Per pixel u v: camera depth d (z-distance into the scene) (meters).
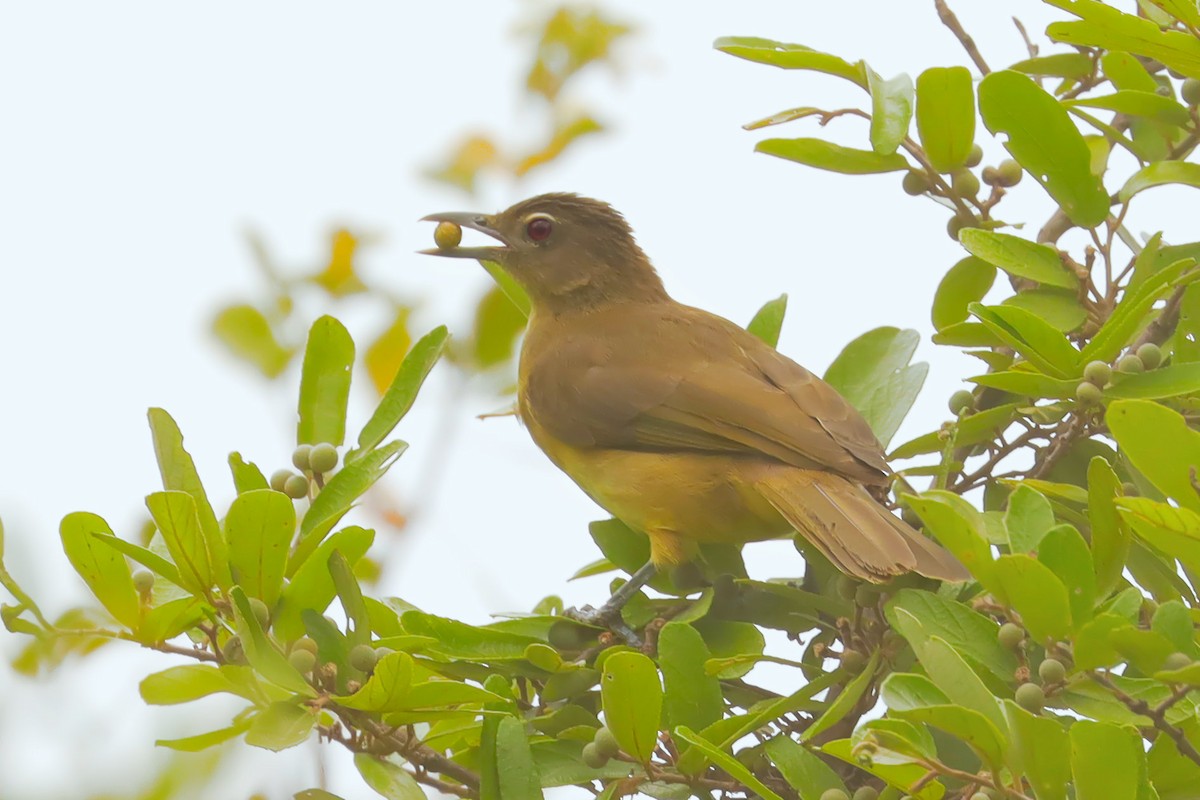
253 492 8.76
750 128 11.38
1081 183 10.80
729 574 10.95
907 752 7.51
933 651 7.62
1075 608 8.20
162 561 8.66
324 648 8.74
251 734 8.04
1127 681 8.38
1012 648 8.64
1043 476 10.30
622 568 12.17
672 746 9.16
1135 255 11.56
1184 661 7.79
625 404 12.38
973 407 11.33
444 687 8.38
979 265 11.66
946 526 8.01
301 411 10.28
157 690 8.84
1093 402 9.68
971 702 7.52
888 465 11.19
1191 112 10.95
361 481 9.64
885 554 9.87
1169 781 8.20
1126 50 10.27
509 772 8.55
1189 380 9.66
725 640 10.25
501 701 8.63
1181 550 8.04
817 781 8.61
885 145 10.95
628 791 8.93
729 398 11.93
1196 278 10.20
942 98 11.05
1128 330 9.62
